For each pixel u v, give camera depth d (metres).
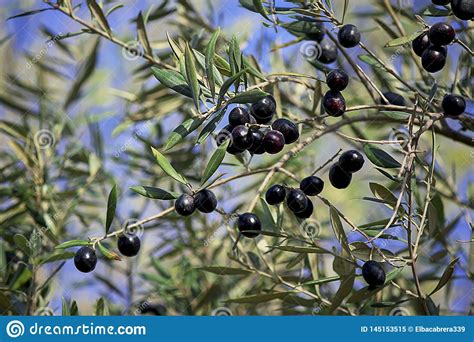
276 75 1.35
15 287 1.45
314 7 1.35
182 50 1.36
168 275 1.58
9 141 1.54
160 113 1.57
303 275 1.44
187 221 1.57
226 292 1.56
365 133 1.54
